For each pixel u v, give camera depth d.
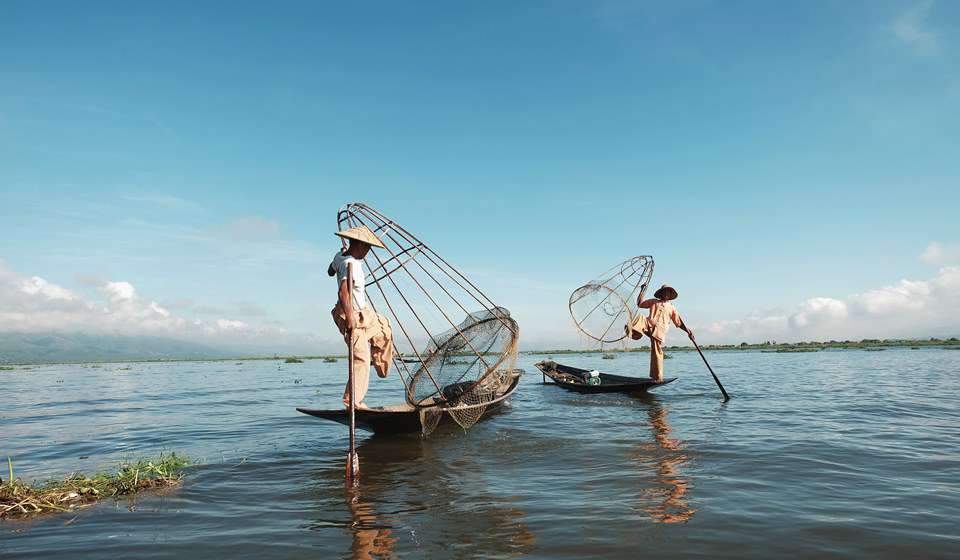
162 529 5.15
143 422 12.30
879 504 5.43
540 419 11.31
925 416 10.91
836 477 6.41
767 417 10.91
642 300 16.59
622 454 7.76
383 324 9.24
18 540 4.92
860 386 16.88
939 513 5.15
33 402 17.44
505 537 4.75
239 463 7.81
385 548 4.58
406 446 8.86
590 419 11.15
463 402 9.60
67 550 4.67
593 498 5.77
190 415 13.38
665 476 6.55
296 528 5.12
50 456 8.67
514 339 10.53
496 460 7.67
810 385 17.42
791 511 5.24
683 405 13.06
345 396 8.87
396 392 18.17
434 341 10.96
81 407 15.73
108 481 6.69
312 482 6.74
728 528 4.82
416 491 6.24
